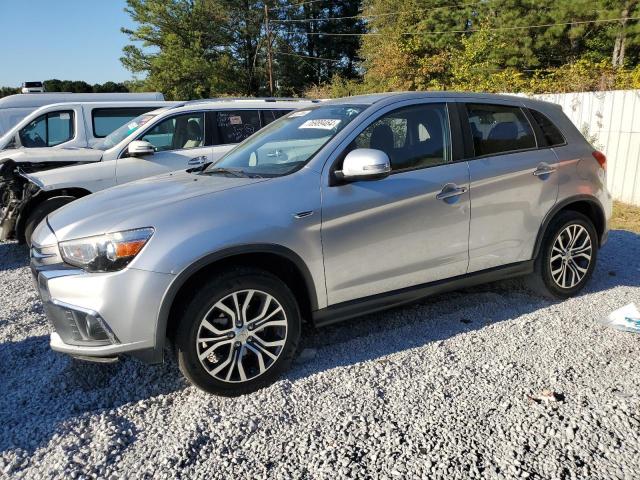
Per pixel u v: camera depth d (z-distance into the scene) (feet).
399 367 10.93
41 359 12.00
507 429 8.76
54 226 10.29
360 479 7.73
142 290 9.12
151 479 7.88
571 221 14.05
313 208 10.44
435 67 88.63
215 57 154.10
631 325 12.45
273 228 10.02
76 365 11.52
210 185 10.96
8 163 20.88
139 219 9.47
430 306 14.15
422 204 11.61
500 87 53.98
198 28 150.00
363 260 11.08
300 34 165.48
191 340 9.51
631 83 40.83
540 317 13.17
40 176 20.29
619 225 23.57
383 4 115.14
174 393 10.28
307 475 7.85
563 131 14.39
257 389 10.23
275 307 10.30
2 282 17.95
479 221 12.51
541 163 13.46
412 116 12.19
